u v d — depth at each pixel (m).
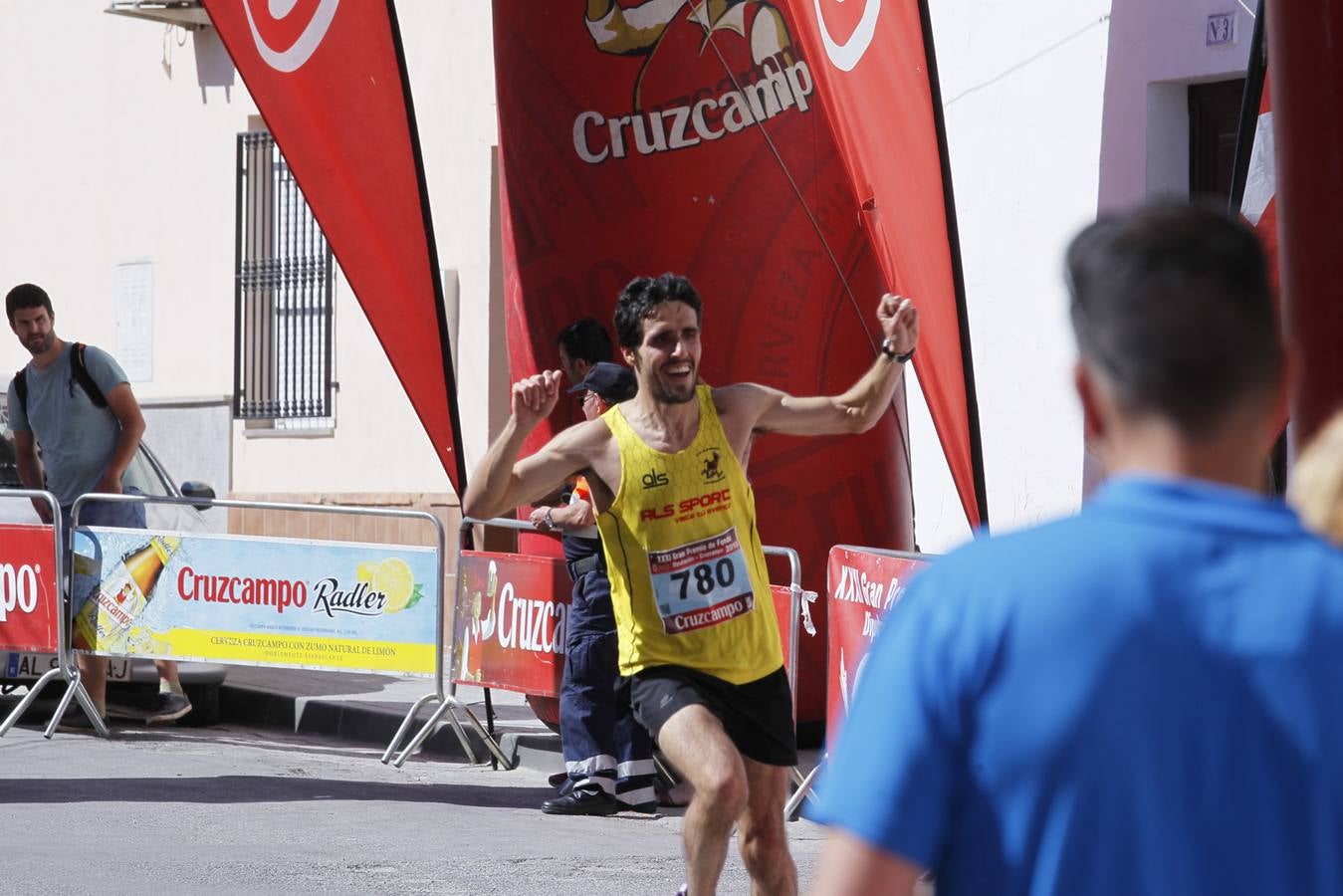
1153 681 2.29
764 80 12.15
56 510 12.73
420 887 8.12
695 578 6.69
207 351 21.84
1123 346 2.40
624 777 10.32
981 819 2.35
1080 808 2.29
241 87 21.42
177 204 22.25
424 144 19.50
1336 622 2.30
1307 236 6.18
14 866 8.16
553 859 8.88
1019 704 2.32
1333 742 2.27
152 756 12.16
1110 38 13.58
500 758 12.28
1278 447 8.55
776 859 6.74
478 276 19.00
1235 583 2.32
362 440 19.94
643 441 6.76
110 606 12.78
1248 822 2.27
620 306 6.78
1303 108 6.18
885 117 11.16
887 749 2.37
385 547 12.32
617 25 12.12
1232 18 12.76
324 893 7.93
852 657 9.91
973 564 2.41
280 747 13.20
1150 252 2.40
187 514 15.12
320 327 20.44
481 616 12.05
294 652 12.47
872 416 6.92
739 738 6.71
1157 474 2.41
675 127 12.08
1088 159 13.74
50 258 23.86
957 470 11.45
